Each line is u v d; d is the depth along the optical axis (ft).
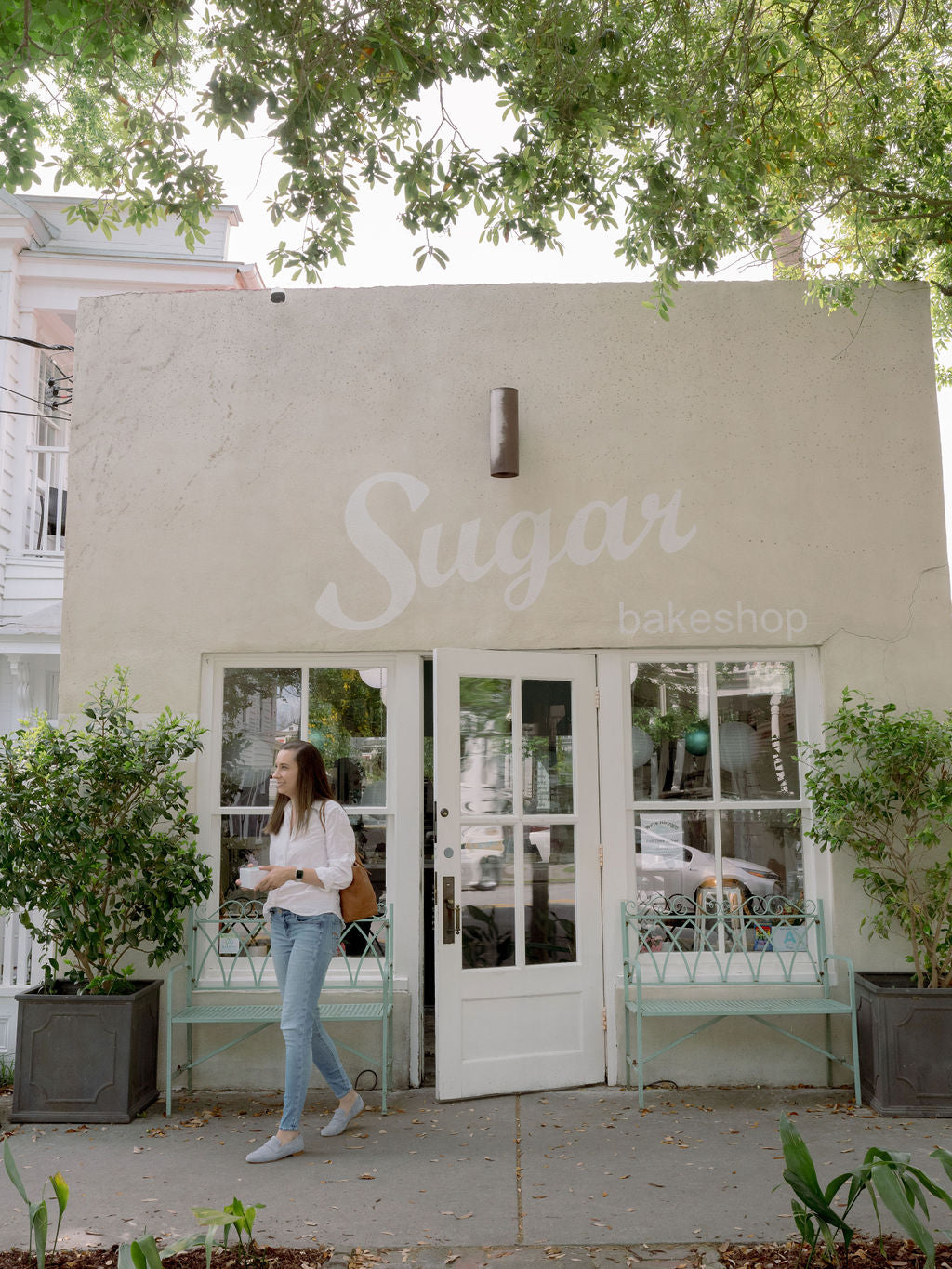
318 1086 18.86
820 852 19.21
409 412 20.11
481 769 19.06
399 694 19.83
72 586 19.86
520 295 20.36
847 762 19.29
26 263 34.45
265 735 19.95
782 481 19.98
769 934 19.34
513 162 17.42
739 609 19.70
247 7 16.26
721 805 19.71
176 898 17.71
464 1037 18.13
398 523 19.86
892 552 19.89
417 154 17.31
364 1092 18.63
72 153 17.31
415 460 19.99
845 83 20.45
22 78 16.20
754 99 20.33
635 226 17.47
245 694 20.08
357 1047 18.93
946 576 19.84
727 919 19.42
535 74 17.02
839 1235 12.19
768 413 20.11
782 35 18.90
